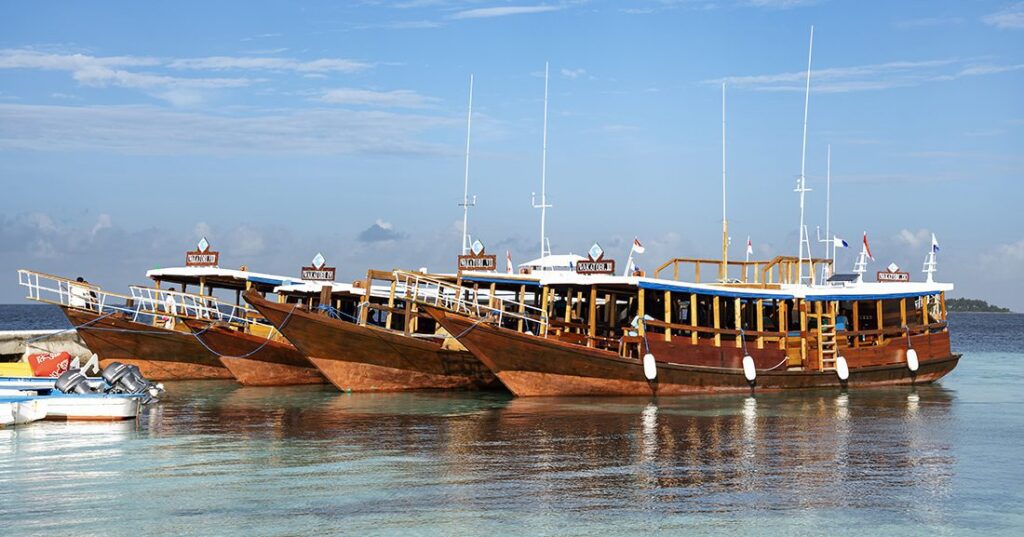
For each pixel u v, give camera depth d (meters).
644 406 38.12
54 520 20.48
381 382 42.59
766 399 41.06
